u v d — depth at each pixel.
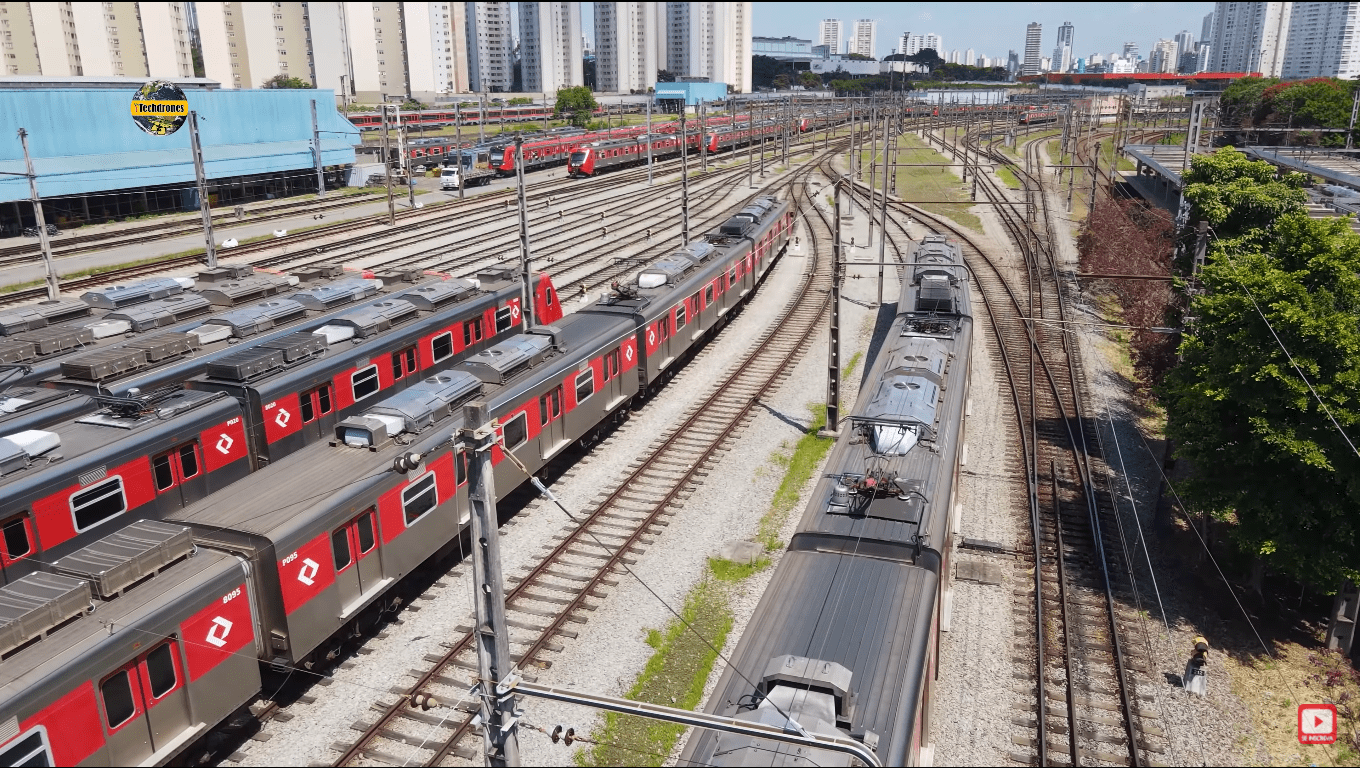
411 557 19.17
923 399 19.92
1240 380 18.34
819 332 38.78
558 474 25.75
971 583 20.34
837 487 17.17
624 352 28.39
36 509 17.44
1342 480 17.39
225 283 29.42
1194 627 19.06
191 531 15.60
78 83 61.28
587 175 84.62
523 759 15.23
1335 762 15.42
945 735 15.71
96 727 13.26
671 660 17.80
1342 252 18.77
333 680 17.22
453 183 77.62
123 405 20.30
